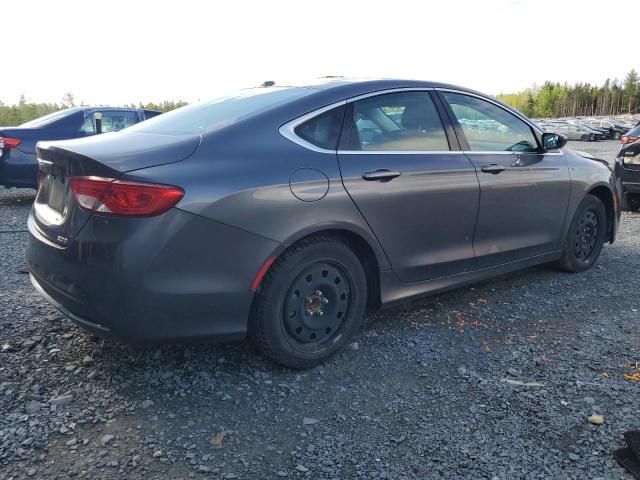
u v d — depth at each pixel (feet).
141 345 8.72
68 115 28.81
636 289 14.87
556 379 9.86
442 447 7.91
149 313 8.33
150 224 8.14
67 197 8.84
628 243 20.36
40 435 7.95
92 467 7.32
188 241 8.38
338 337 10.44
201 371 9.90
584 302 13.80
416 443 8.00
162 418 8.48
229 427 8.31
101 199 8.20
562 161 14.90
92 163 8.30
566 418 8.63
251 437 8.09
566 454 7.77
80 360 10.18
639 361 10.60
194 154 8.81
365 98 10.94
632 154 25.71
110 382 9.45
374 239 10.54
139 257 8.11
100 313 8.42
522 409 8.89
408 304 13.43
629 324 12.43
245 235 8.83
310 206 9.48
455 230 12.02
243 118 9.73
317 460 7.60
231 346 10.88
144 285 8.19
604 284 15.28
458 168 11.92
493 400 9.16
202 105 11.37
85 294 8.49
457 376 9.96
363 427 8.39
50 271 9.10
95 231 8.26
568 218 15.15
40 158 10.07
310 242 9.73
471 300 13.82
